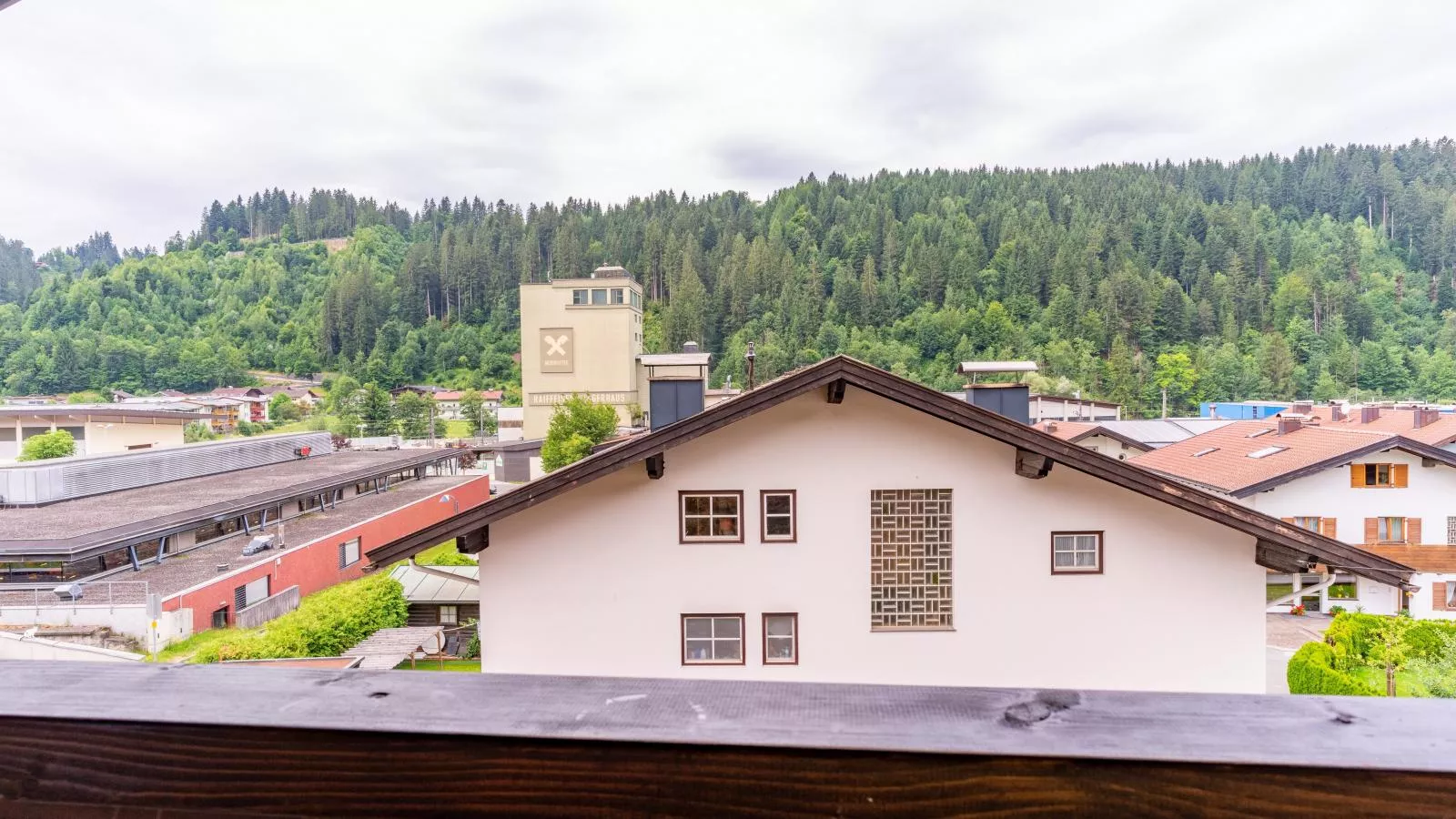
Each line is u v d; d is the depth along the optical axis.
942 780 0.68
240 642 14.01
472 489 36.19
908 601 8.96
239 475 29.16
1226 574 8.77
